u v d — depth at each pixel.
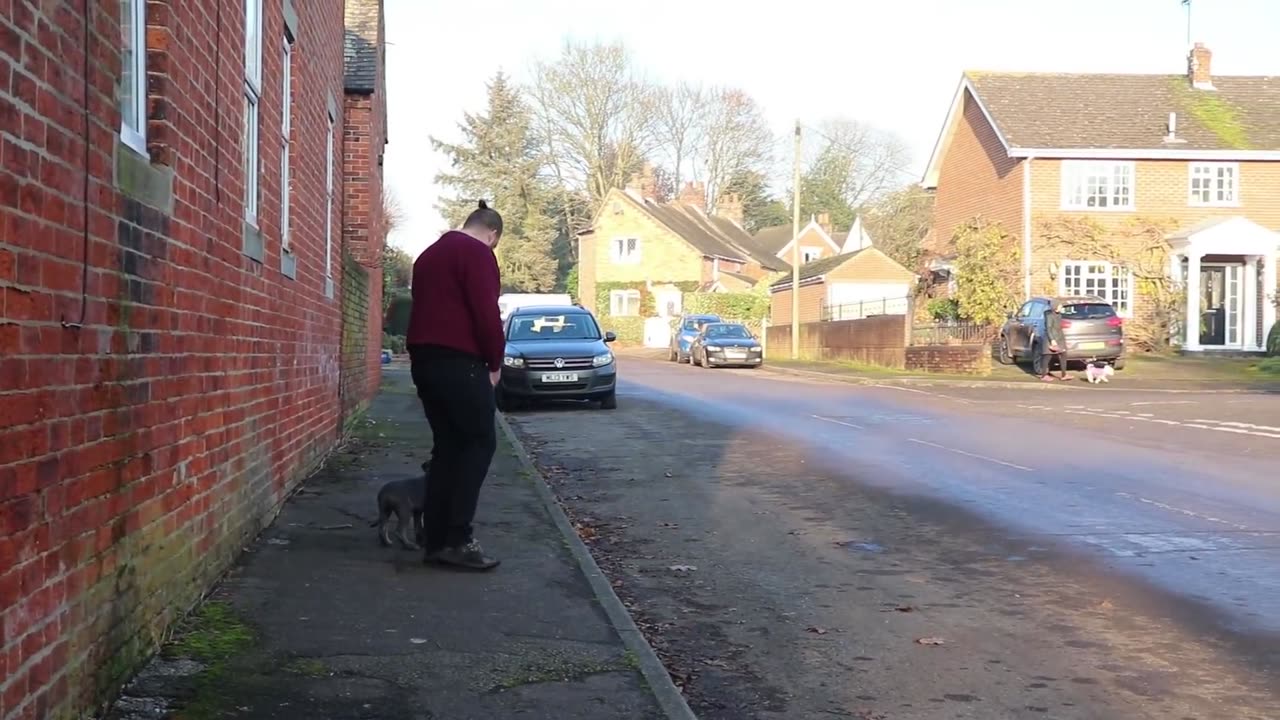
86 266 3.78
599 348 19.16
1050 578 7.06
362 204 17.17
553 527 8.16
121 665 4.30
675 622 6.12
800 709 4.78
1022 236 32.59
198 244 5.43
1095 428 15.68
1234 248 31.03
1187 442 13.94
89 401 3.85
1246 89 36.12
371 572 6.54
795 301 40.41
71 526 3.69
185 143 5.17
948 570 7.30
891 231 68.81
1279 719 4.65
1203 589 6.75
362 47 17.56
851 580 7.05
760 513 9.38
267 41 7.55
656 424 16.67
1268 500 9.74
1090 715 4.69
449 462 6.68
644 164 69.62
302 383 9.34
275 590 6.01
